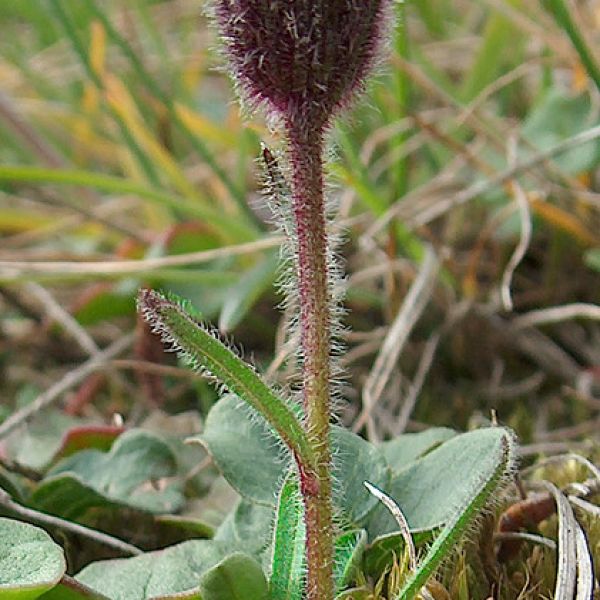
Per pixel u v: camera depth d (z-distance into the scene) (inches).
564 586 5.7
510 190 9.7
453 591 6.0
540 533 6.4
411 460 6.6
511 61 11.9
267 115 5.1
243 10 4.9
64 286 11.1
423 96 11.9
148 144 11.2
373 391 8.7
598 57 9.9
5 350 10.5
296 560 5.5
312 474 5.1
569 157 9.9
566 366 9.3
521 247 8.8
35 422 8.0
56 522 6.4
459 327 9.6
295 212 5.1
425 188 9.8
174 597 5.5
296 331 7.9
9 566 5.4
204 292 9.8
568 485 6.5
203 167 11.9
